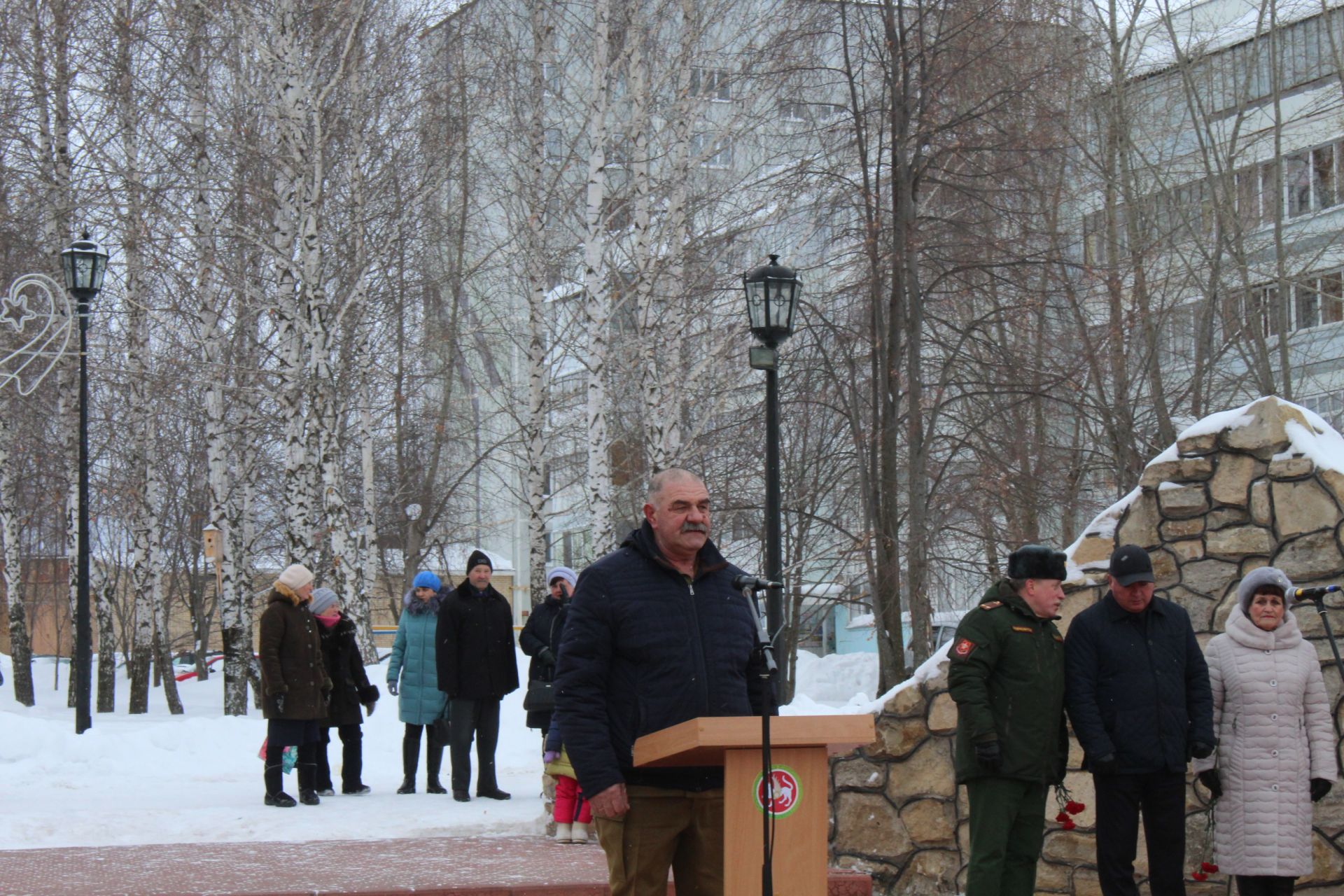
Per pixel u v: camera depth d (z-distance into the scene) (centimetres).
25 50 2538
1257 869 755
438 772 1382
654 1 2461
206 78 2400
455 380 3919
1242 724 769
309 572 1257
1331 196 3066
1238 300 2833
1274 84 2720
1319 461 859
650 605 552
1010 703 739
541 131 2538
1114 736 755
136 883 831
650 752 526
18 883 836
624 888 545
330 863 916
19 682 2991
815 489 2608
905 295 2139
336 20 2331
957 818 887
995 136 2128
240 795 1362
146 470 2792
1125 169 2689
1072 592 891
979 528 2480
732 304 2372
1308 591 765
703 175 2488
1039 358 2397
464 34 2664
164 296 2883
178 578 4691
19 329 1847
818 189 2261
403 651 1373
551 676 1112
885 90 2166
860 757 906
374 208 2722
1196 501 882
